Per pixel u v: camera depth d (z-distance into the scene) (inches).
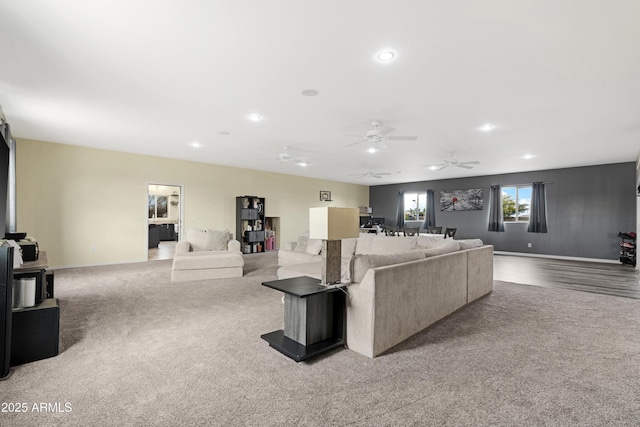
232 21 83.7
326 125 177.5
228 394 73.0
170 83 122.6
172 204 503.5
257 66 108.9
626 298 162.7
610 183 297.3
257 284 185.6
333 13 80.0
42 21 83.4
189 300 151.1
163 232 481.7
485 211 376.2
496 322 124.3
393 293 99.4
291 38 91.7
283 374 82.4
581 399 72.2
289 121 170.1
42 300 100.5
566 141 209.0
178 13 80.2
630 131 184.2
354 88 126.6
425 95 133.1
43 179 221.8
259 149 243.4
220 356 92.4
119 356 91.9
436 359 91.7
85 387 75.5
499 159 275.7
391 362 89.7
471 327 118.5
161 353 94.0
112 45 95.7
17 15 80.7
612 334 112.1
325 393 73.8
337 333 100.9
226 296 158.6
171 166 285.3
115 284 184.1
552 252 329.1
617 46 94.0
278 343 96.2
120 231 256.4
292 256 218.5
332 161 292.0
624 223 290.8
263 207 353.4
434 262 121.8
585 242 310.3
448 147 228.7
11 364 86.2
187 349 96.9
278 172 370.9
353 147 233.1
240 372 83.1
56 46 96.0
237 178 334.3
